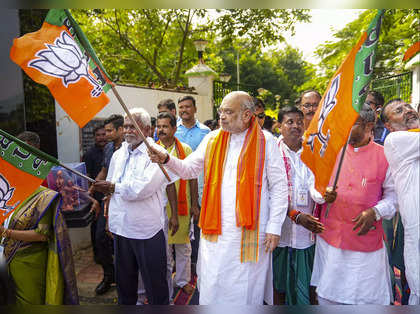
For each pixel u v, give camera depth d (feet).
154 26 37.91
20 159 7.03
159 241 9.57
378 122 13.50
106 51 40.45
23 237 8.34
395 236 10.18
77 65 6.53
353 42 29.60
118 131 12.61
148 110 25.25
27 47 6.18
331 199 7.37
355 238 7.85
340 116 6.45
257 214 7.85
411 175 7.29
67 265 8.84
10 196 6.98
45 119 13.83
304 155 7.41
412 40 25.16
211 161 8.23
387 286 8.12
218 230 7.93
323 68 36.01
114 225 9.54
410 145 7.23
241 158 7.95
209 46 46.57
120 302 9.94
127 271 9.70
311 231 8.21
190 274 13.29
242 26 32.91
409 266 7.47
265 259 8.04
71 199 12.07
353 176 7.93
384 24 24.44
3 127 12.03
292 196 8.86
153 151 7.89
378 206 7.66
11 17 11.73
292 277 8.99
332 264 8.05
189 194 12.46
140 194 8.89
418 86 25.05
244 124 8.00
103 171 12.89
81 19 36.09
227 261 7.88
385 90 30.14
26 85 12.75
